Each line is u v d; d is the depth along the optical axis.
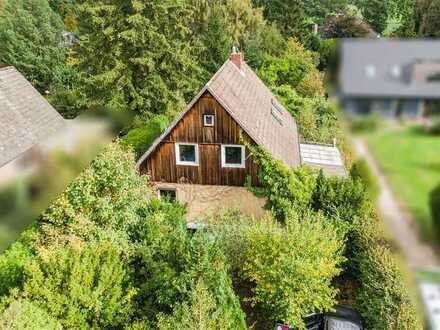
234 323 9.20
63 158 14.73
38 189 12.78
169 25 25.11
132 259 10.95
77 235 11.22
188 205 17.30
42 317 7.91
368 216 12.33
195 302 8.21
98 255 9.62
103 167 12.08
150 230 12.21
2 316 7.38
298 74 29.11
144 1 23.62
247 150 15.89
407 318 8.44
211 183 16.83
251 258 11.38
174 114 25.72
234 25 36.66
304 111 22.23
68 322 8.59
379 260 10.28
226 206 17.05
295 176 15.03
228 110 15.39
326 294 11.02
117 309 9.27
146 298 9.91
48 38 37.19
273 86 27.28
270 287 10.84
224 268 9.65
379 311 10.31
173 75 25.81
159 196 17.47
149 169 17.00
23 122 19.78
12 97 20.77
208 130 15.92
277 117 20.70
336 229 12.15
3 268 9.87
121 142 19.94
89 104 24.36
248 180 16.36
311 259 10.83
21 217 11.73
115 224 12.17
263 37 35.41
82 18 25.62
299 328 10.76
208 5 35.81
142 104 24.70
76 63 26.05
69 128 21.62
